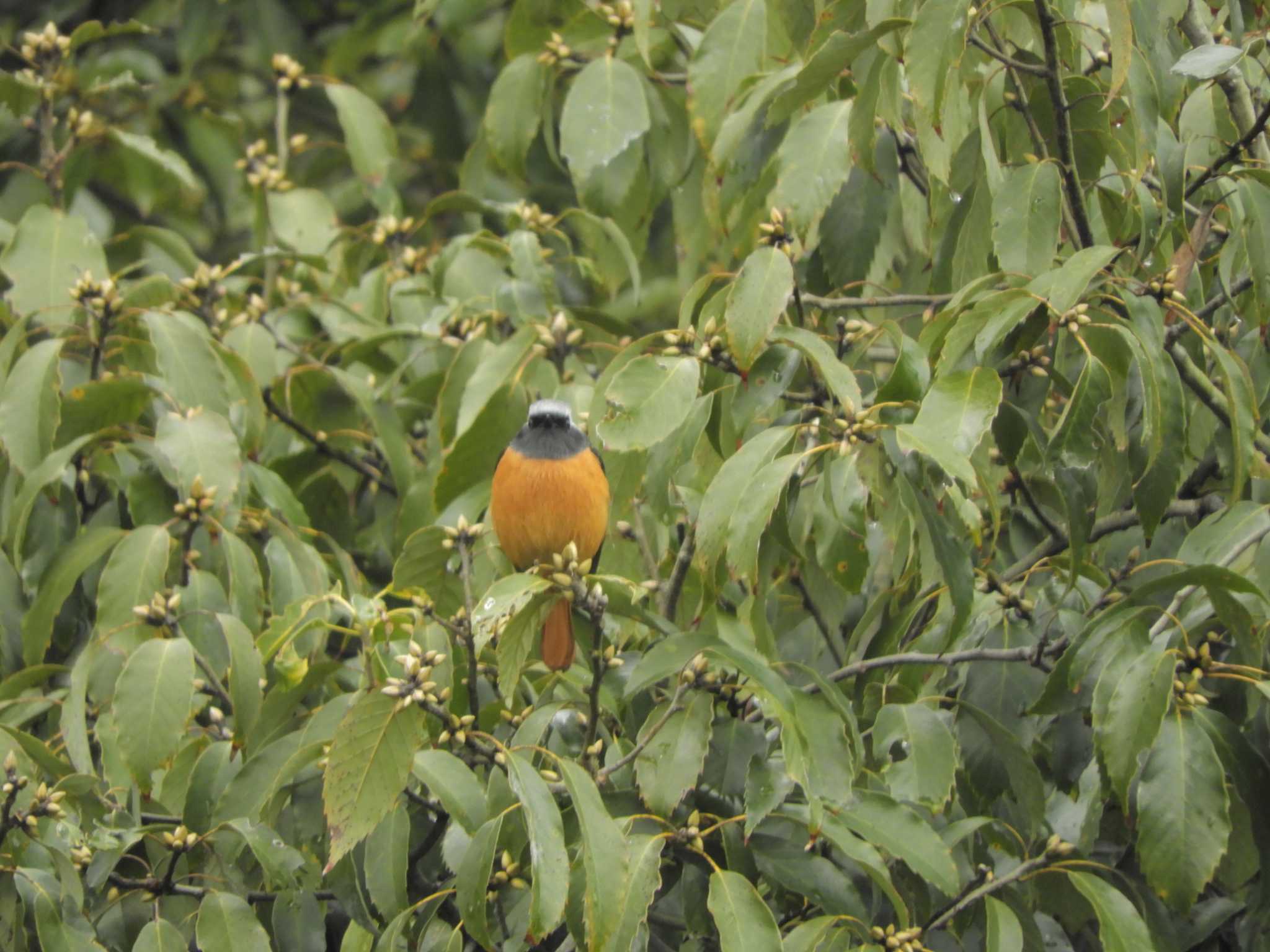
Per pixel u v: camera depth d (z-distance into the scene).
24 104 10.48
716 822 6.78
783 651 8.78
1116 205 8.29
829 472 6.95
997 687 7.75
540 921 5.50
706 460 7.83
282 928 7.09
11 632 8.54
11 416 8.38
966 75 7.60
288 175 15.54
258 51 16.19
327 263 11.32
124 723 6.83
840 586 7.19
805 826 6.91
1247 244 7.32
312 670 7.72
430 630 6.97
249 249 15.93
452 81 16.25
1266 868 6.82
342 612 8.09
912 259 9.92
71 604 8.89
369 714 6.02
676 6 10.22
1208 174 7.56
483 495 8.91
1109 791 7.15
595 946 5.58
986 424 6.20
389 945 6.31
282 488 9.08
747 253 9.66
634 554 8.48
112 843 6.72
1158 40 7.58
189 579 8.28
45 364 8.47
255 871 7.74
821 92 7.70
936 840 6.45
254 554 8.41
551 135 10.82
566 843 6.52
